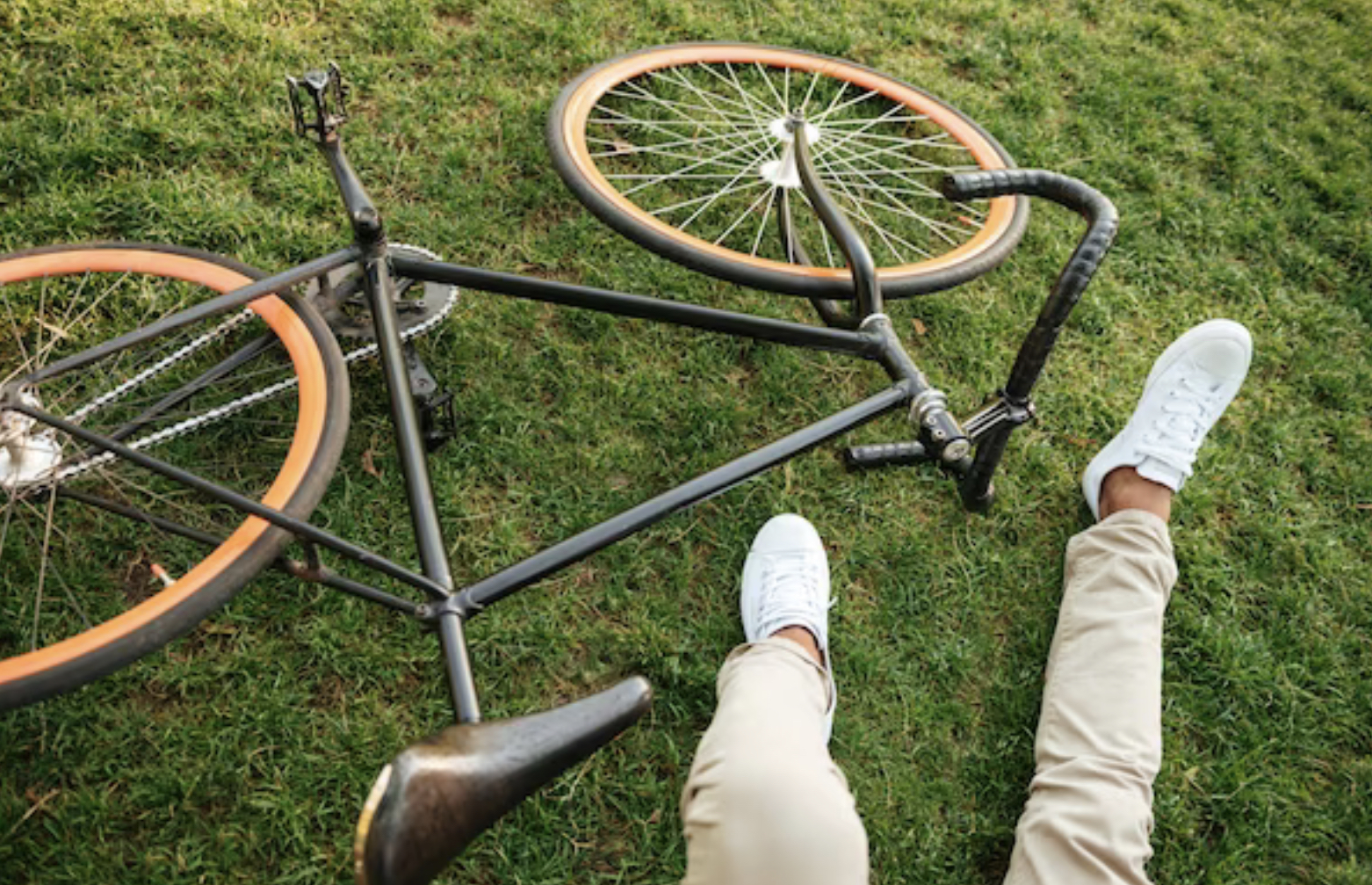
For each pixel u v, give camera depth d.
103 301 2.07
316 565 1.40
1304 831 1.85
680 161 2.64
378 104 2.53
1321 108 3.37
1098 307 2.59
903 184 2.77
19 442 1.43
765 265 2.04
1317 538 2.27
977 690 1.95
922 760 1.84
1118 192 2.88
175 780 1.58
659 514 1.46
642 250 2.45
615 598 1.91
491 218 2.40
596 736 1.10
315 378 1.59
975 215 2.71
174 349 2.01
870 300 1.84
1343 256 2.93
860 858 1.29
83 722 1.62
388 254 1.71
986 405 1.86
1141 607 1.87
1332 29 3.68
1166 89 3.24
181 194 2.24
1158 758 1.69
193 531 1.62
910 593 2.04
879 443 2.23
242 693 1.69
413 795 0.96
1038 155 2.89
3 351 1.97
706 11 3.03
